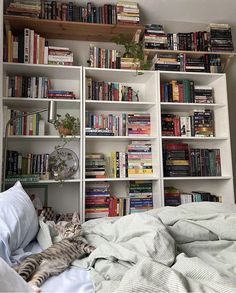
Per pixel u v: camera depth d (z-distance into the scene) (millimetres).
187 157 2355
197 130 2408
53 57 2129
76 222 1415
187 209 1416
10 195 1310
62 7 2188
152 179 2193
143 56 2291
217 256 1065
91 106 2350
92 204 2184
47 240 1279
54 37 2379
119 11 2234
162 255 937
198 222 1239
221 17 2564
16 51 2059
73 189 2305
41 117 2219
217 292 713
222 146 2434
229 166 2340
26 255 1114
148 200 2283
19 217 1165
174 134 2365
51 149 2318
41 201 2232
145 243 985
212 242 1146
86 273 1004
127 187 2355
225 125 2379
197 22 2639
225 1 2305
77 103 2182
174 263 920
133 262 924
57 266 1020
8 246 1049
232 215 1242
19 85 2113
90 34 2340
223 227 1184
